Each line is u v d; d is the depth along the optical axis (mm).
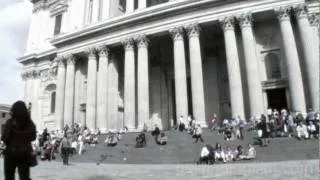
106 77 44469
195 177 13500
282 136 28266
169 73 47625
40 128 54188
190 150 27266
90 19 52531
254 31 40062
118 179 13188
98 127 42531
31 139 7055
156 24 41750
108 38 44750
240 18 37906
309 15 35906
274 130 28672
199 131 29797
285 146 24906
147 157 26969
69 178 13711
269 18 39062
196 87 37812
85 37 46812
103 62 44781
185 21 40219
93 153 30125
